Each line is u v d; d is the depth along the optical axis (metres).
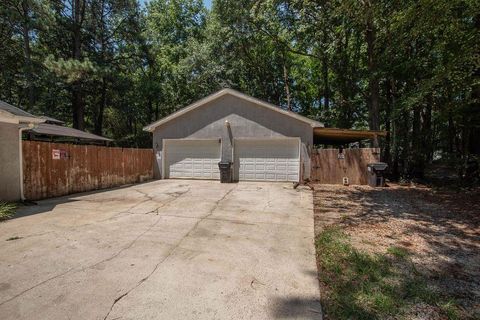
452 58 8.25
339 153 11.45
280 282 3.13
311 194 8.93
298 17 15.66
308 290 2.97
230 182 11.57
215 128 12.34
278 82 23.84
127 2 20.12
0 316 2.43
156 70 23.70
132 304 2.65
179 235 4.66
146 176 12.54
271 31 18.44
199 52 19.62
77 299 2.71
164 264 3.51
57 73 15.87
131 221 5.46
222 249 4.07
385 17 8.40
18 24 16.17
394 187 10.78
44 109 17.81
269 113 11.75
